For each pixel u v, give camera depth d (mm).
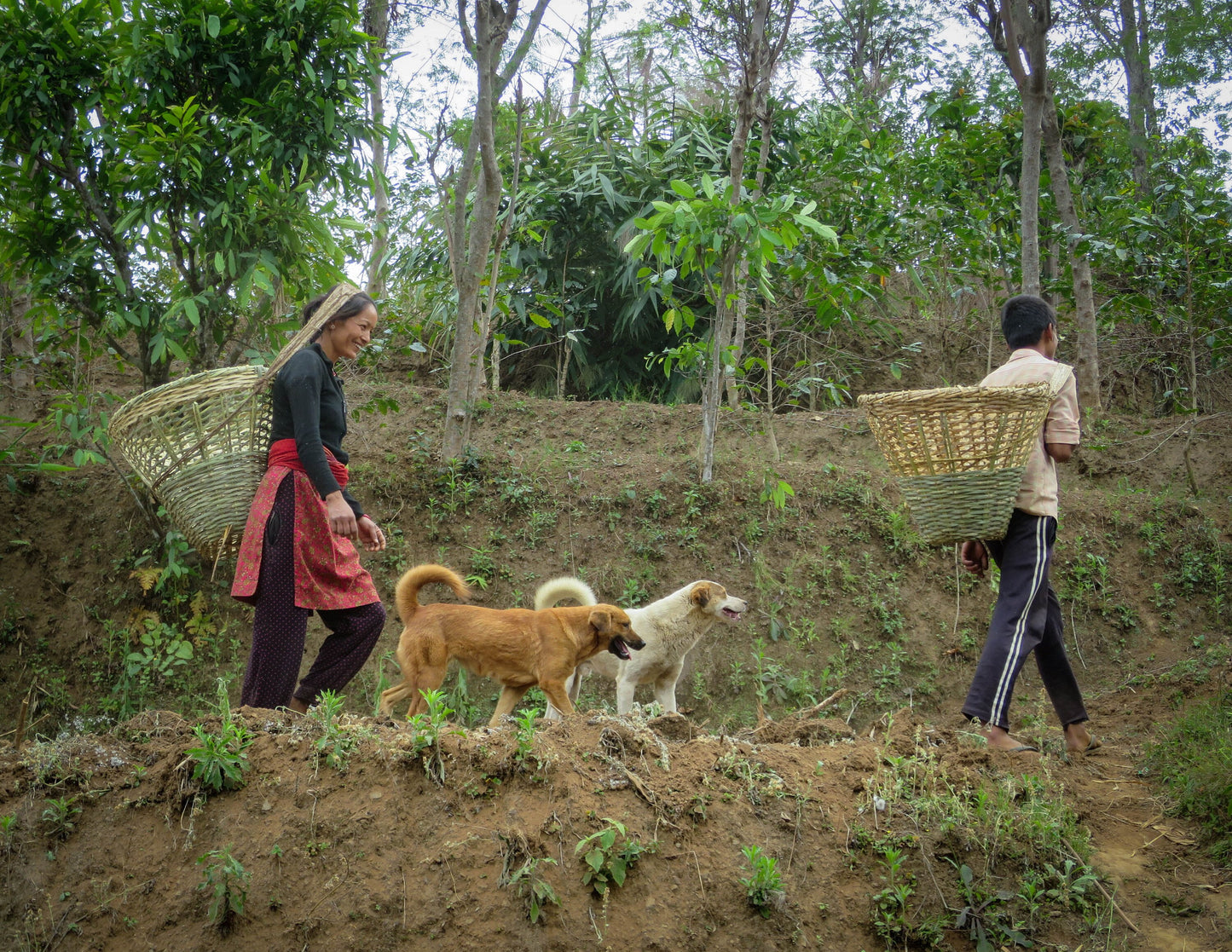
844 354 10023
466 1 7301
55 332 7082
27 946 2898
